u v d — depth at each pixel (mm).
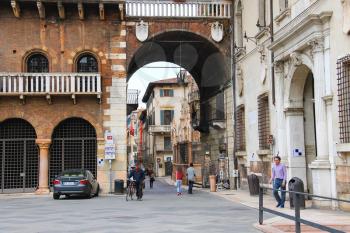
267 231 11062
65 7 27734
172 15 28547
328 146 16859
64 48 27781
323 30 17047
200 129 36125
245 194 24688
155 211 16688
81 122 27906
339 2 15969
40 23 27781
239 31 28328
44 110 27391
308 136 20422
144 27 28281
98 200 22484
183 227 12352
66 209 17797
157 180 56188
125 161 27531
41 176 26938
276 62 21219
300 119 20406
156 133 71250
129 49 28203
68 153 27750
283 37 19781
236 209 17188
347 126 15391
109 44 28031
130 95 40906
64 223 13484
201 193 27125
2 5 27438
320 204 16656
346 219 13023
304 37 18078
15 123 27594
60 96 27328
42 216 15438
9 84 26500
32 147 27609
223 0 29078
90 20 28062
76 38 27891
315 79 17422
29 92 26609
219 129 32031
